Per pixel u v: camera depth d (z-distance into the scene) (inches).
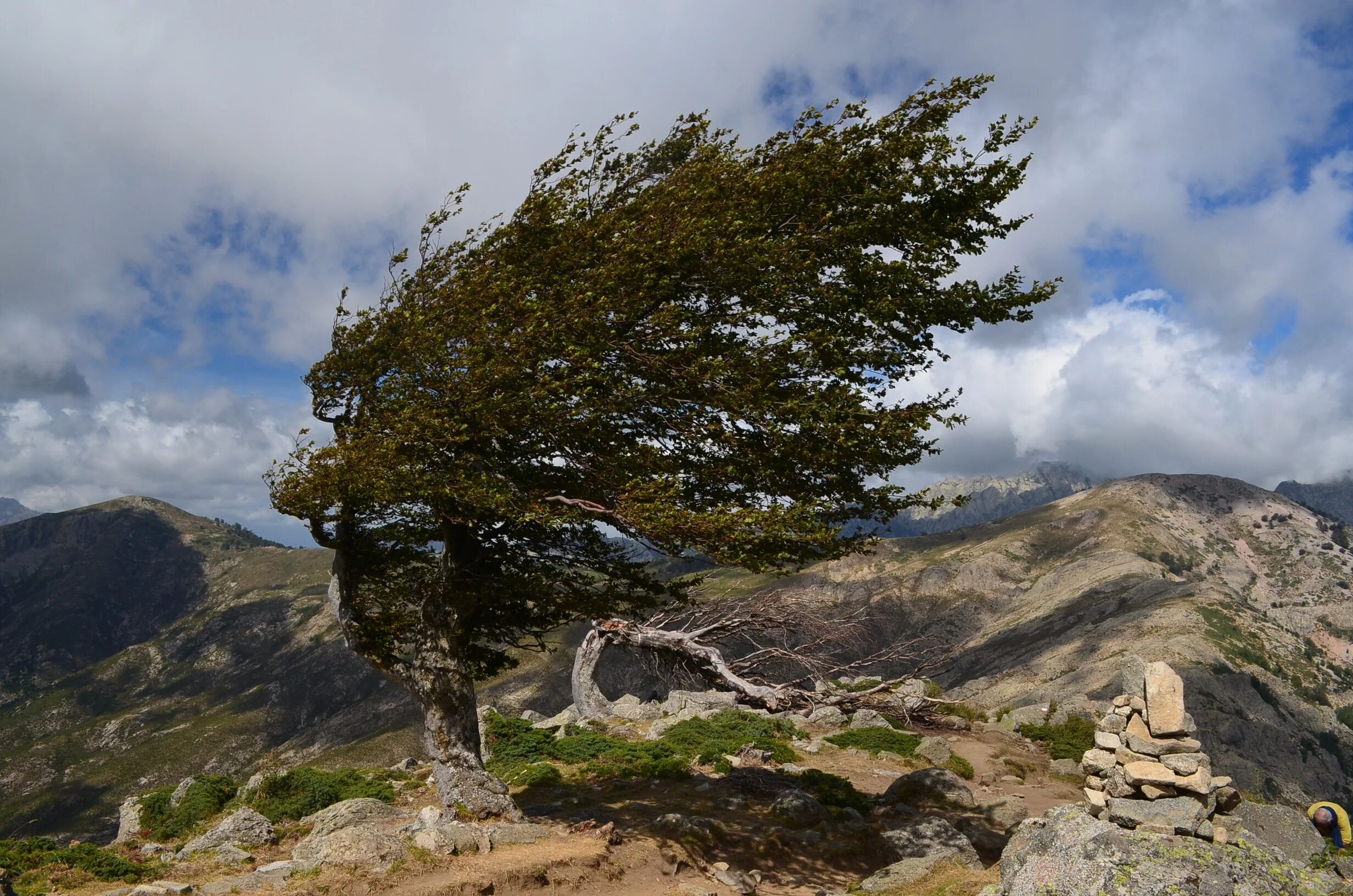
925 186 690.2
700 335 686.5
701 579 839.7
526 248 719.1
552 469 756.6
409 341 683.4
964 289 701.3
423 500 711.7
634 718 1462.8
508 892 581.9
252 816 701.3
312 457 713.0
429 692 746.8
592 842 681.0
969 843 709.9
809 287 686.5
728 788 956.6
